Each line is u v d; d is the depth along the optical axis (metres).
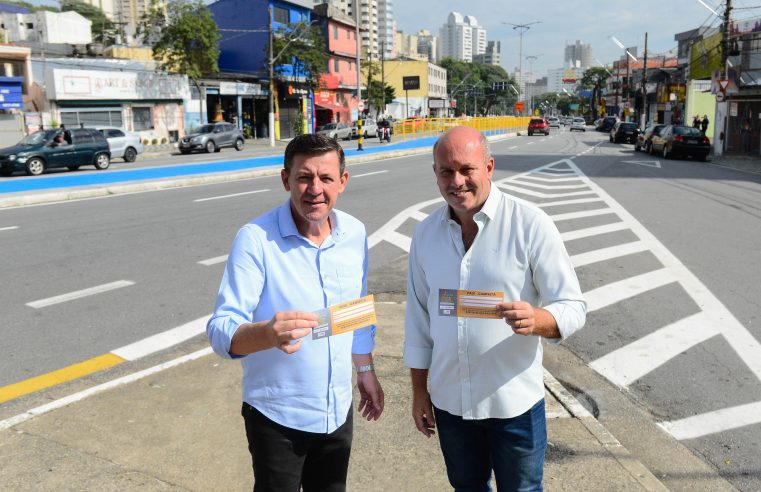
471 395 2.19
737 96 30.78
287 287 2.08
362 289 2.28
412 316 2.39
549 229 2.11
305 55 46.28
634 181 17.17
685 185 16.28
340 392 2.21
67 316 5.86
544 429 2.27
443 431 2.32
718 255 8.30
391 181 16.98
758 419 3.97
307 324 1.81
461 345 2.17
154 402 3.96
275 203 12.63
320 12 55.97
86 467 3.19
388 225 10.50
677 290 6.75
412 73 98.38
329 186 2.05
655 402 4.24
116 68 33.78
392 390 4.15
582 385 4.52
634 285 6.97
